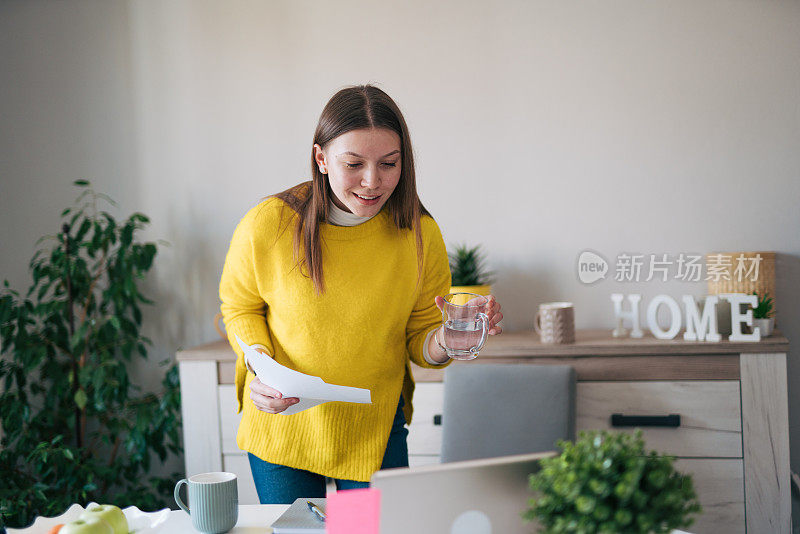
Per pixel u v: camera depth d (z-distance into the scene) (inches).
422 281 59.8
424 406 88.1
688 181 100.2
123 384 100.3
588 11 101.0
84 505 96.3
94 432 105.7
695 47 99.3
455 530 32.0
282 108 106.1
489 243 104.0
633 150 101.0
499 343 89.1
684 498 30.7
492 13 102.7
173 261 108.8
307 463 57.5
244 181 107.2
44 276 99.6
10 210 110.3
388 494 31.1
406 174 55.5
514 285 103.8
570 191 102.3
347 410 56.8
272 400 51.7
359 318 55.9
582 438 32.2
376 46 104.6
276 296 56.7
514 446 77.0
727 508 83.7
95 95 108.9
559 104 102.0
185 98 107.7
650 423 84.0
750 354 82.8
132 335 103.1
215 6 106.8
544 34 101.9
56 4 108.7
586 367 85.9
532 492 33.1
